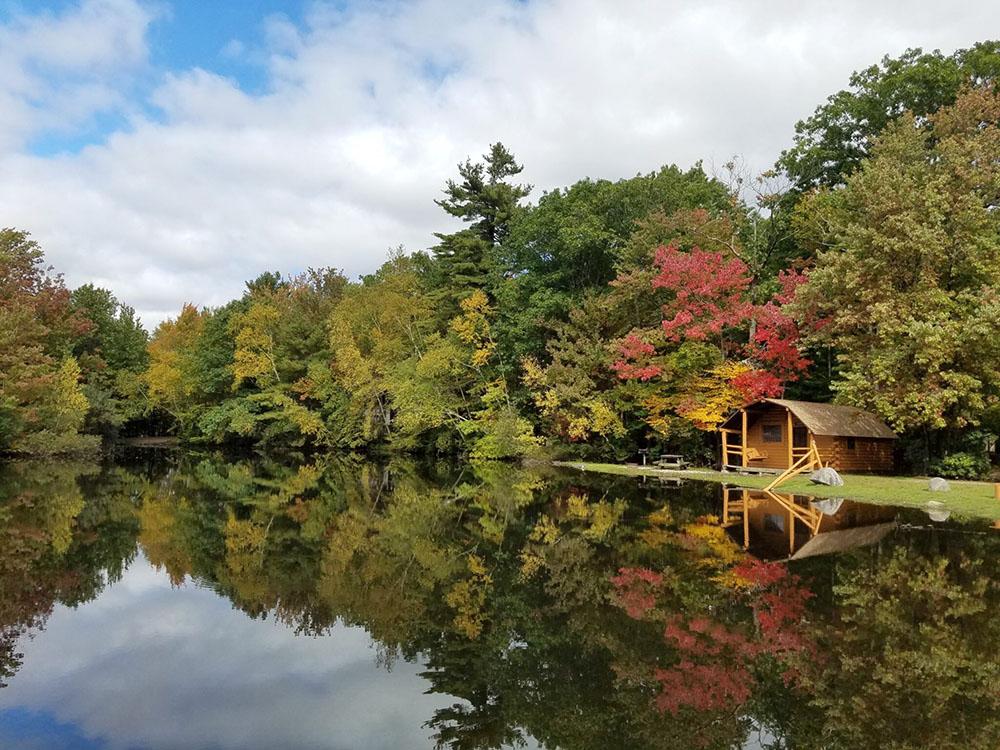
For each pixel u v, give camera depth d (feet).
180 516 64.49
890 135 95.25
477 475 107.45
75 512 66.49
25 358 119.55
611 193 121.49
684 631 28.84
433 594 36.09
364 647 28.50
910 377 71.82
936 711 20.98
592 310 112.98
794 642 27.17
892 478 79.82
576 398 111.75
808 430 88.17
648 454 113.19
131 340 226.17
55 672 25.70
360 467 129.29
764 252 119.55
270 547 49.16
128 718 21.63
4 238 137.69
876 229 76.64
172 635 30.19
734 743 19.31
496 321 136.98
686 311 96.17
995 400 70.03
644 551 44.78
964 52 111.34
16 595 36.50
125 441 219.61
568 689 23.72
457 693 23.84
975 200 73.05
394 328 158.61
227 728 20.99
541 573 39.99
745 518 56.80
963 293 72.13
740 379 89.20
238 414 176.65
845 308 77.15
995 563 39.29
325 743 19.98
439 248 151.43
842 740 19.26
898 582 35.35
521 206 150.30
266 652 28.09
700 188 123.03
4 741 19.88
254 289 238.89
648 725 20.68
